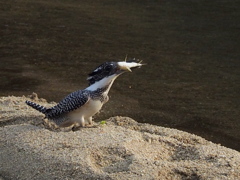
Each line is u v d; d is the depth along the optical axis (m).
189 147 7.94
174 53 15.77
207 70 14.41
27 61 14.78
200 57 15.49
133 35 17.42
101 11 20.39
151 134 8.34
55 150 7.52
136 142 7.88
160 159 7.60
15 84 12.96
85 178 6.84
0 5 20.75
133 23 18.83
